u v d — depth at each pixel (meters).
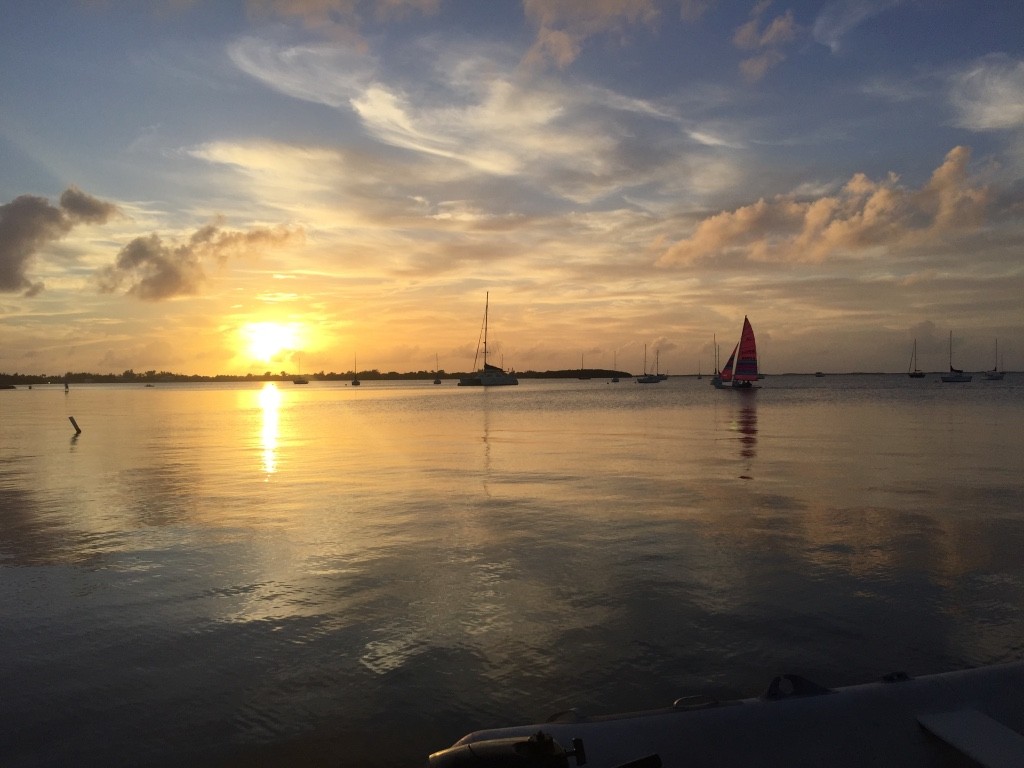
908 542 10.64
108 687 6.07
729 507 13.43
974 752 4.09
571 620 7.50
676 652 6.65
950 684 4.87
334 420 46.81
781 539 10.86
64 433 35.69
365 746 5.16
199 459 23.03
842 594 8.24
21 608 8.02
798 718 4.52
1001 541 10.67
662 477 17.48
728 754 4.32
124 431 37.19
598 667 6.36
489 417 47.91
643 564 9.55
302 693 5.94
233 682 6.15
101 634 7.23
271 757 5.02
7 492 16.05
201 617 7.70
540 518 12.55
